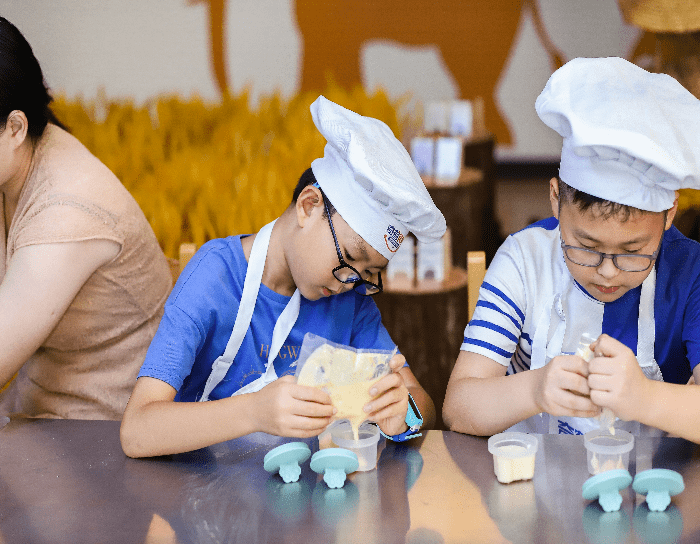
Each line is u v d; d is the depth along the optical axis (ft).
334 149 4.47
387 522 3.63
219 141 12.95
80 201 5.33
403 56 25.88
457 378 4.99
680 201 9.93
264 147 13.14
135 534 3.59
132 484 4.06
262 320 5.20
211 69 25.80
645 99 4.13
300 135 12.59
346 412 4.14
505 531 3.53
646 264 4.39
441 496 3.87
